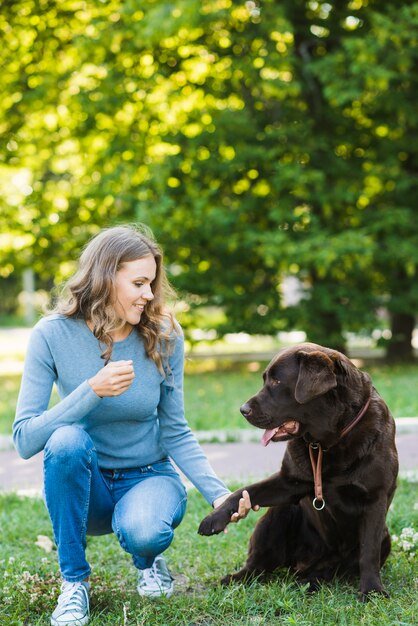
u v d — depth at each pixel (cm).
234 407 872
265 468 606
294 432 337
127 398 324
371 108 1248
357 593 338
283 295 1316
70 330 326
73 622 300
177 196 1234
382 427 336
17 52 1331
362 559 335
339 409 327
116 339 330
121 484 335
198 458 344
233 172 1216
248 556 363
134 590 355
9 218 1345
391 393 927
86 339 326
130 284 319
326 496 338
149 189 1202
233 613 318
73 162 1399
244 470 601
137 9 1142
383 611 304
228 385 1098
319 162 1232
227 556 402
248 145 1220
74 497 306
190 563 392
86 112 1211
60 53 1327
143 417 332
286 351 344
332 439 328
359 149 1317
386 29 1115
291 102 1270
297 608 319
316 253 1118
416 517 450
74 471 302
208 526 325
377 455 332
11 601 331
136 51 1237
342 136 1275
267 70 1224
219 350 1834
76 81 1298
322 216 1281
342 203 1286
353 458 330
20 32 1337
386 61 1154
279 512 358
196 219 1183
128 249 320
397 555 386
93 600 332
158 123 1271
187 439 347
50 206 1335
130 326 334
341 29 1265
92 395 300
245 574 355
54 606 326
